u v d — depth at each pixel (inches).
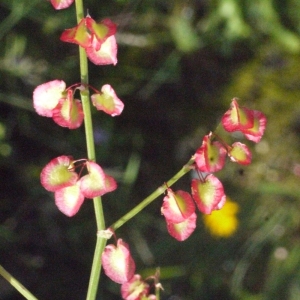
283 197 13.9
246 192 13.9
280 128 14.1
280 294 13.0
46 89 8.3
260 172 14.0
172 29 13.3
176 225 8.4
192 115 13.9
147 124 13.7
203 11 13.3
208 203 8.4
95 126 13.0
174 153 13.9
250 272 13.4
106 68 13.1
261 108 14.1
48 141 12.7
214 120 14.0
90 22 8.1
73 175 8.4
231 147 8.4
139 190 13.5
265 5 13.1
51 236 12.9
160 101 13.7
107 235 8.7
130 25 13.1
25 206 12.8
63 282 12.8
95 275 8.9
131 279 8.8
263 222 13.6
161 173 13.7
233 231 13.4
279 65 13.9
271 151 14.0
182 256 13.3
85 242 13.0
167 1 13.3
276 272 13.3
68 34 8.1
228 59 13.9
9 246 12.6
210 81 14.0
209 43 13.4
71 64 12.7
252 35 13.5
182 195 8.4
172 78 13.4
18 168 12.6
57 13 12.4
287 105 14.0
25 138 12.7
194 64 13.8
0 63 12.3
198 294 13.2
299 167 13.9
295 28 13.5
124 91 13.2
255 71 14.0
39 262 12.7
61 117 8.3
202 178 8.6
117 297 12.7
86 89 8.3
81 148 12.9
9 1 12.1
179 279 13.2
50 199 12.9
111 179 8.4
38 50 12.6
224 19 13.2
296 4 13.2
